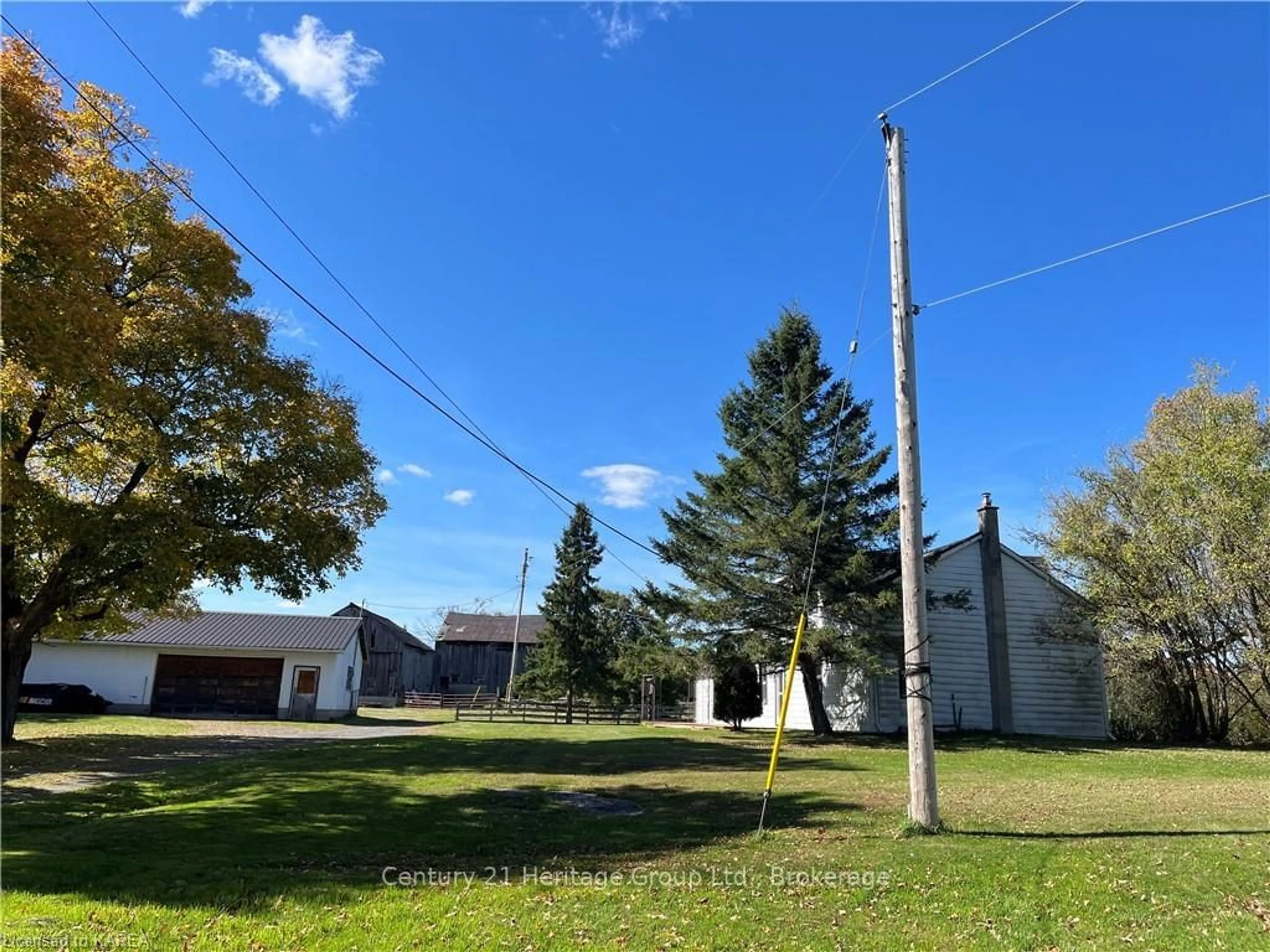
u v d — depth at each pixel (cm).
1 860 761
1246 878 741
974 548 2730
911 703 1008
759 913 649
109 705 3881
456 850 894
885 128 1143
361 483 2150
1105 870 770
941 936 597
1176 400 2395
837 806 1184
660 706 4559
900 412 1076
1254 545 2173
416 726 3506
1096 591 2450
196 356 1823
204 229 1848
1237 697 2709
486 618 7456
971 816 1073
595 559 4900
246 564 1922
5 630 1328
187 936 552
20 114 1077
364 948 546
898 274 1107
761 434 2472
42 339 1073
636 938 584
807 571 2323
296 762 1755
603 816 1125
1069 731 2669
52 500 1675
